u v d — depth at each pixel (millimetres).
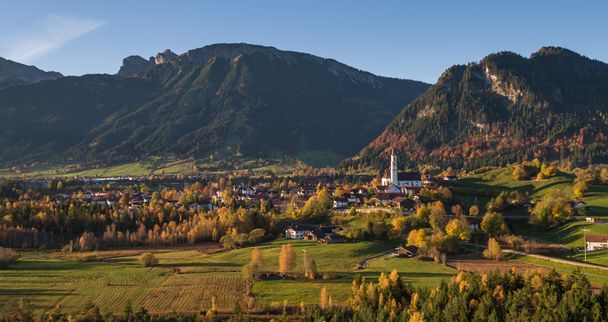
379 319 112500
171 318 127250
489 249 176375
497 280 123812
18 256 192750
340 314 119500
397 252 188250
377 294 126812
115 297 144625
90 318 126500
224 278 160250
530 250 179500
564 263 158125
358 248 194125
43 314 132000
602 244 175125
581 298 105938
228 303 136875
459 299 113812
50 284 157250
